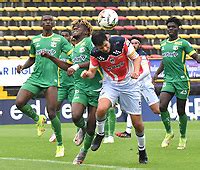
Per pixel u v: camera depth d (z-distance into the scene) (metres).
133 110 17.64
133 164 18.20
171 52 22.58
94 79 18.27
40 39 20.55
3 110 35.12
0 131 30.67
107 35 18.23
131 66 17.39
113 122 24.53
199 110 36.50
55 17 44.31
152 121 35.94
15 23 43.53
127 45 16.91
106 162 18.69
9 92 35.56
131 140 25.44
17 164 18.20
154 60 38.00
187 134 27.97
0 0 44.53
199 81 37.78
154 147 22.97
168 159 19.47
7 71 35.81
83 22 19.02
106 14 19.22
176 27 22.62
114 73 17.25
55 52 20.48
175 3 46.91
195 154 20.81
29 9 44.28
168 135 23.12
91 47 18.59
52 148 22.86
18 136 27.83
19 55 41.94
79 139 19.55
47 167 17.45
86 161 18.94
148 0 46.53
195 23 45.84
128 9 45.59
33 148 22.91
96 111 17.61
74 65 18.11
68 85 24.88
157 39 43.91
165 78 23.03
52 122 20.06
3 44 42.19
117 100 17.75
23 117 35.31
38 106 34.97
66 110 35.31
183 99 22.61
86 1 45.69
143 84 24.80
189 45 22.44
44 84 20.31
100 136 17.75
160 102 22.78
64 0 45.44
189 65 37.88
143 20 45.06
